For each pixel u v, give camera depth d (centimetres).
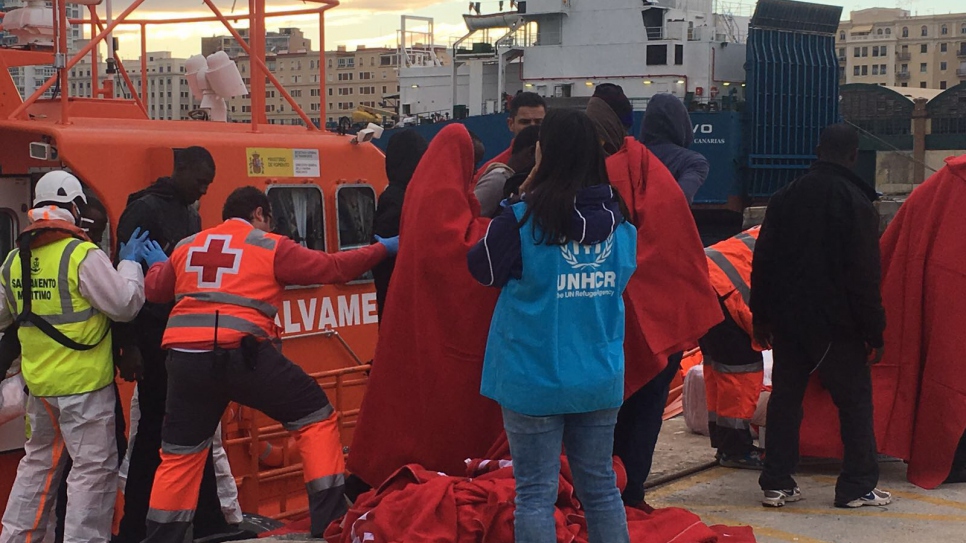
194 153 527
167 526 465
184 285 465
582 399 361
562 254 360
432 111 4691
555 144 365
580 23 4059
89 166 551
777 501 556
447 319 467
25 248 489
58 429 508
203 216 608
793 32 3894
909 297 602
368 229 709
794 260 532
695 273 471
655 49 3956
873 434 549
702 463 664
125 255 500
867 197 525
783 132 3906
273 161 646
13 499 509
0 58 619
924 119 6262
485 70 4350
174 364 458
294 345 650
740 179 3834
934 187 602
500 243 361
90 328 493
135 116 691
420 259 467
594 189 366
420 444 479
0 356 510
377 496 454
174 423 467
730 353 642
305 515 635
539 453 367
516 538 371
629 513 469
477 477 458
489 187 504
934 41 18662
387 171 568
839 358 533
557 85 4100
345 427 675
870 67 19150
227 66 712
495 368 371
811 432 607
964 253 585
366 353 695
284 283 471
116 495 550
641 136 616
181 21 757
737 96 4006
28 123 564
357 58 12262
